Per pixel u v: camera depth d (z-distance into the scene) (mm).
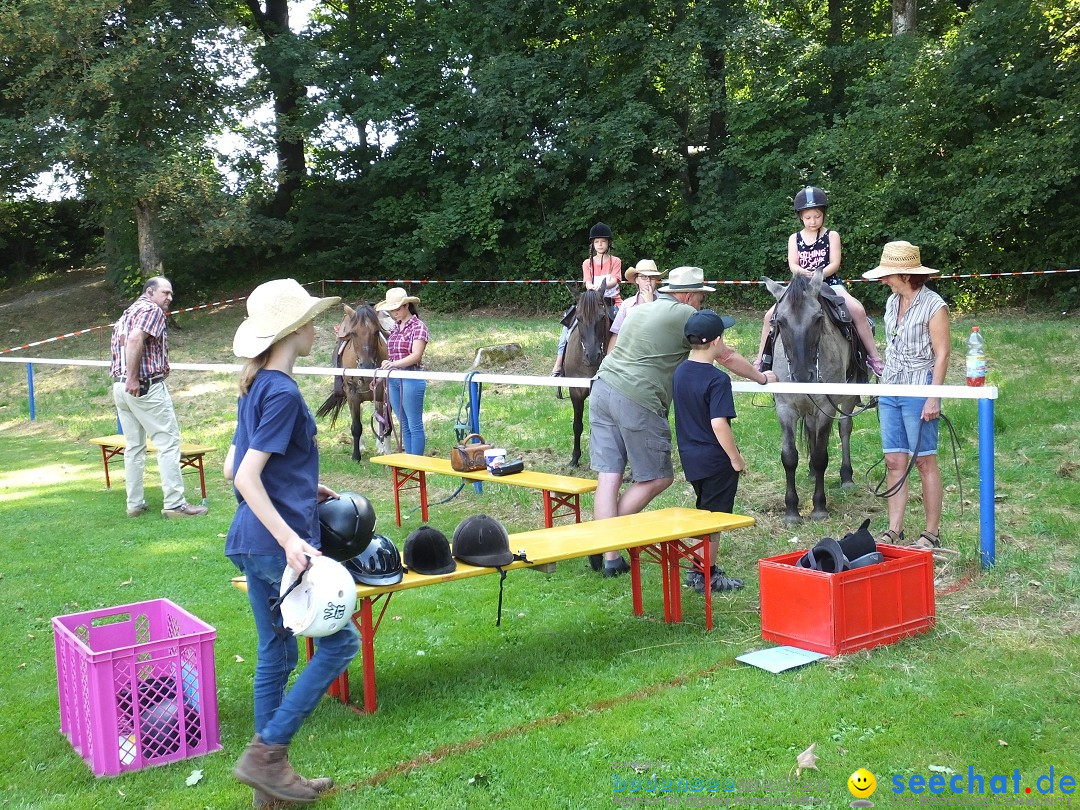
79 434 14070
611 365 5762
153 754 3826
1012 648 4492
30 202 30344
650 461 5719
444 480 9555
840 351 7270
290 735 3363
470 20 25531
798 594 4629
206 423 14195
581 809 3273
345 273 26234
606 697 4227
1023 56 17609
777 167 20984
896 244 6047
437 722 4055
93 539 7812
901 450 6180
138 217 22406
